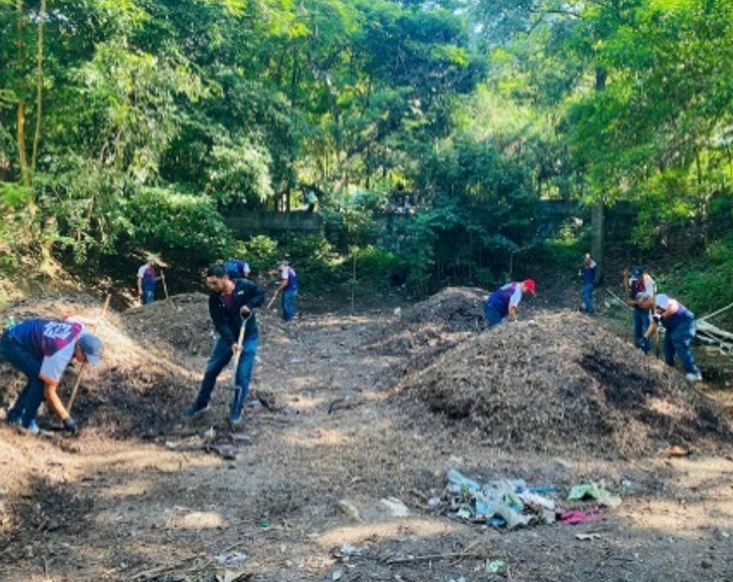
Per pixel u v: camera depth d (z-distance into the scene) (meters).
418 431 6.42
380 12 24.25
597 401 6.31
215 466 5.43
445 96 24.55
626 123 12.45
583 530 4.32
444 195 21.94
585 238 22.36
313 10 21.97
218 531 4.22
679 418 6.51
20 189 4.64
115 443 5.90
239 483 5.04
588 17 18.25
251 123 19.19
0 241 12.48
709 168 12.12
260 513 4.51
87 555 3.89
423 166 22.70
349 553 3.90
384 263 21.83
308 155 23.17
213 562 3.79
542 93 23.95
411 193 23.22
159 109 15.63
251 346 6.51
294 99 23.39
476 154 22.22
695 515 4.62
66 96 14.09
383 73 24.83
